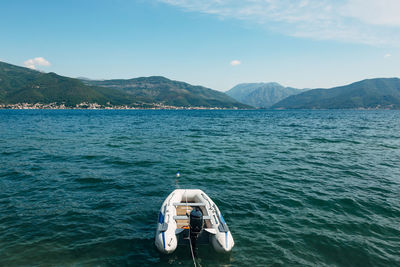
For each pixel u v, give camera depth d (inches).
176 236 306.0
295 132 1628.9
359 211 404.8
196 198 414.3
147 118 3526.1
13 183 524.1
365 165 725.3
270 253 287.9
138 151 906.1
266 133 1555.1
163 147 1000.9
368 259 280.1
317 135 1460.4
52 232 323.0
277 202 439.2
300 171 653.3
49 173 602.5
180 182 551.5
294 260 276.2
